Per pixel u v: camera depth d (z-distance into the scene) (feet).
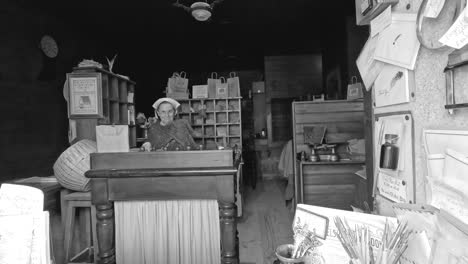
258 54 22.97
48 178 8.39
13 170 10.73
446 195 2.21
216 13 15.34
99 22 16.06
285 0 13.84
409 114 2.79
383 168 3.07
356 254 2.60
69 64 14.65
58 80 13.62
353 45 13.73
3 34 10.46
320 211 3.14
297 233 3.23
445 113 2.33
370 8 3.25
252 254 8.48
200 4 11.23
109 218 5.10
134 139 14.05
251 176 17.61
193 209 5.09
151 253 5.13
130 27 17.04
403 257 2.55
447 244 2.06
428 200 2.53
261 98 22.39
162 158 4.97
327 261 2.96
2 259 2.30
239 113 15.30
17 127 10.99
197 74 25.59
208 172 4.77
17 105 11.03
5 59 10.53
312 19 16.30
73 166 6.93
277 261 3.37
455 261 1.98
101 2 13.58
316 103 11.26
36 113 12.03
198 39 19.51
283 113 21.27
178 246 5.12
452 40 2.10
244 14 15.48
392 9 3.05
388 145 3.04
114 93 12.01
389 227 2.67
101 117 10.18
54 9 13.51
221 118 15.52
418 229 2.44
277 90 21.04
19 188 2.68
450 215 2.06
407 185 2.83
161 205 5.08
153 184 4.94
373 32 3.39
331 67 17.28
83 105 10.12
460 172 2.08
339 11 15.10
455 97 2.22
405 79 2.81
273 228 10.59
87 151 7.15
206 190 4.91
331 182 10.62
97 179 4.99
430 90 2.50
